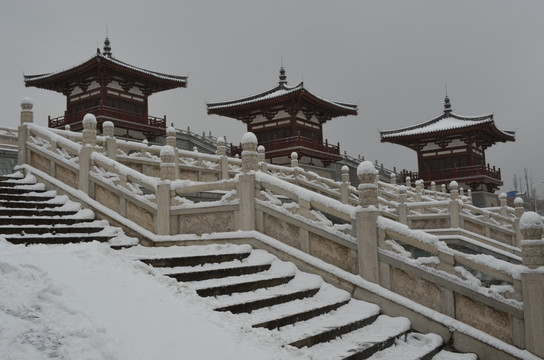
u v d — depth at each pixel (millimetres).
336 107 53156
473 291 8328
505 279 8180
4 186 12531
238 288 8016
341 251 9672
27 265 6582
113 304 5930
